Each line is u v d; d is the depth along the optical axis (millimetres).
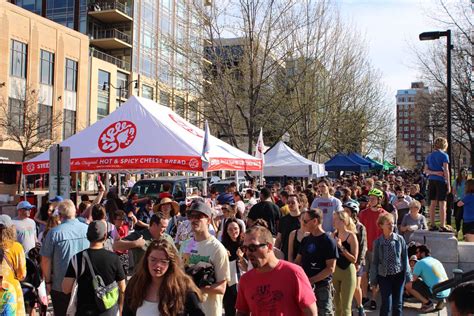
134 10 52844
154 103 12641
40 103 39031
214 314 5062
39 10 52875
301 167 20984
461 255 10031
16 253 5820
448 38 13828
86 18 51062
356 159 30438
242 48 24438
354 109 37938
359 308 7863
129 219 10664
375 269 7203
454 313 2631
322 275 5832
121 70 51125
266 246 3953
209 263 5094
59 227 6301
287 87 25859
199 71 24672
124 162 10734
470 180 10992
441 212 10469
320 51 28109
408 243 9922
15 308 5336
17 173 35625
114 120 11664
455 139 35031
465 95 21234
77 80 43938
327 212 9430
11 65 36406
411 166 132250
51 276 6262
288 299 3918
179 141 11094
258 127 26672
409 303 9195
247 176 22734
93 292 4812
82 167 11000
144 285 3842
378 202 9180
